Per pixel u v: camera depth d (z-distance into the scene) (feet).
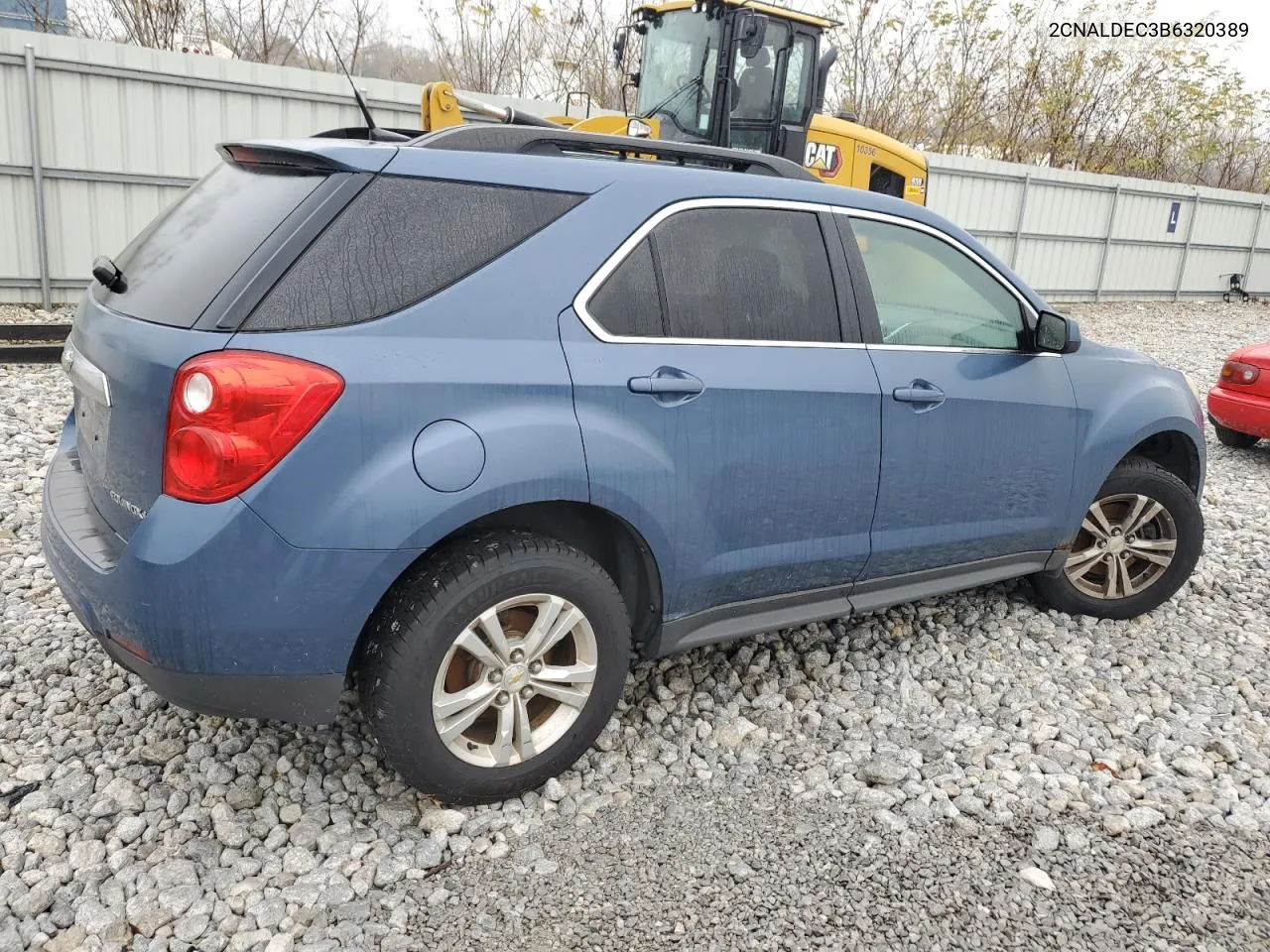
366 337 8.38
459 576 8.81
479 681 9.27
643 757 10.76
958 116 69.10
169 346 8.17
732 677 12.54
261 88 37.55
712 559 10.46
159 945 7.82
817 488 10.96
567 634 9.71
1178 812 10.14
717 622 10.99
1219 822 9.97
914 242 12.19
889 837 9.53
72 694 11.30
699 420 9.98
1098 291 67.21
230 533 7.91
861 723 11.70
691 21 29.96
